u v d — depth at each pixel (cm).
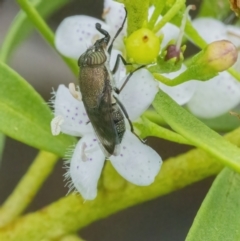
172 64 6
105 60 6
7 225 7
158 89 6
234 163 5
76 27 6
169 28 6
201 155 7
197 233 6
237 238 6
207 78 6
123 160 6
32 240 7
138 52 5
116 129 6
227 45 5
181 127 5
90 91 6
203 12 7
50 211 7
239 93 7
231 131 7
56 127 6
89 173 6
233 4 6
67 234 7
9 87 6
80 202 7
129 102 6
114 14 6
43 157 7
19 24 7
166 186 7
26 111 6
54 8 8
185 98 6
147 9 6
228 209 6
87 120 6
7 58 7
